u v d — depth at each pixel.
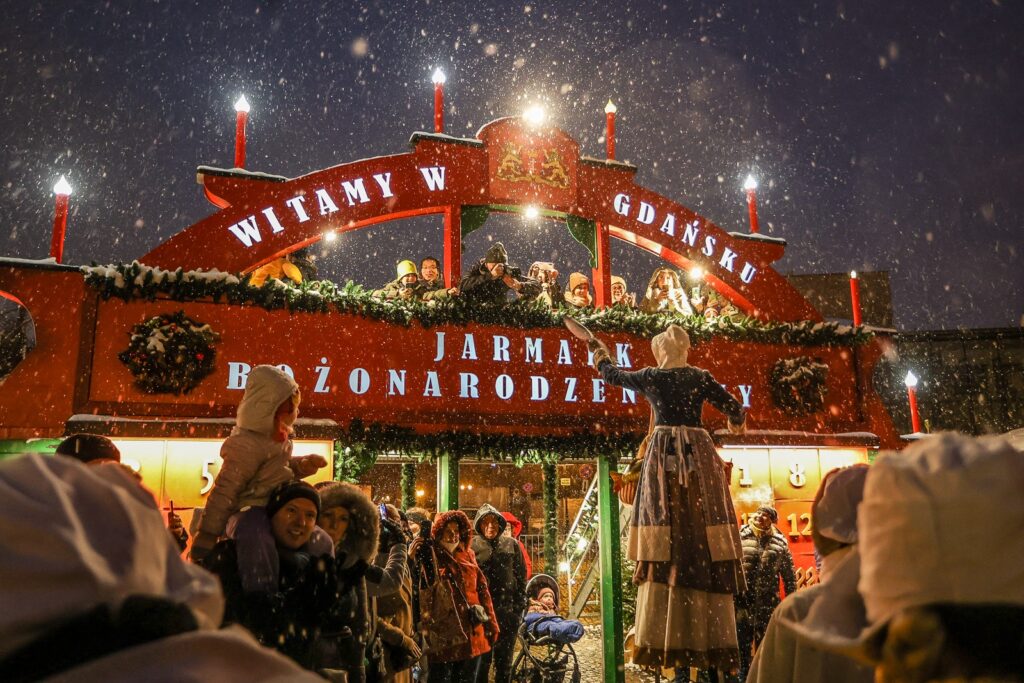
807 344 10.05
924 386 22.19
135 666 0.66
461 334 8.38
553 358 8.71
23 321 8.88
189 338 7.25
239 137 8.41
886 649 0.99
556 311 8.82
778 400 9.72
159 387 7.16
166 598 0.73
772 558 7.62
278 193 8.26
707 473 4.32
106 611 0.67
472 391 8.28
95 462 3.65
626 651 9.84
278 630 2.98
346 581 3.32
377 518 4.20
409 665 5.05
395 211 8.66
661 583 4.11
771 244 10.49
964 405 22.02
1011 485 0.97
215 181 8.09
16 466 0.71
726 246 10.19
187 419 7.16
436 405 8.12
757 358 9.78
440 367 8.22
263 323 7.65
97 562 0.68
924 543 0.97
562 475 16.86
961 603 0.95
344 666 3.87
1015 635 0.94
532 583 9.23
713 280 10.08
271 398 3.44
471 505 16.84
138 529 0.74
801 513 9.40
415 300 8.30
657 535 4.15
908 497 0.98
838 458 9.70
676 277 10.38
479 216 9.16
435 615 6.43
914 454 1.07
